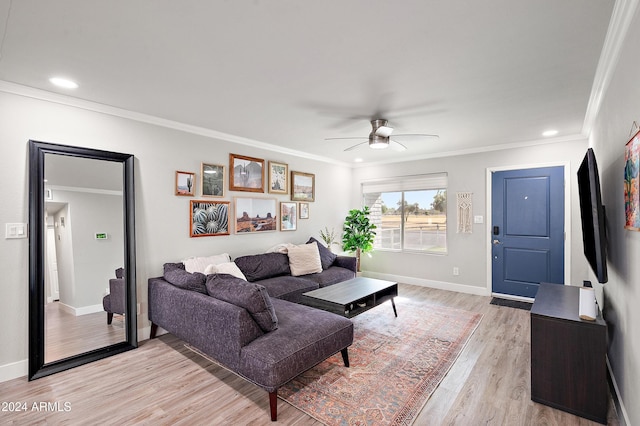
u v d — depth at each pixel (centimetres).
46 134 260
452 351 284
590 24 165
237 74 227
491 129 368
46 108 261
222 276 262
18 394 221
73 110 275
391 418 192
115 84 244
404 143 441
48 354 253
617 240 206
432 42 184
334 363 262
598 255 185
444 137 406
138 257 319
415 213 550
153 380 239
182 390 225
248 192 427
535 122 339
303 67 216
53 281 260
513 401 210
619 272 201
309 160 529
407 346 295
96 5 149
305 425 187
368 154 524
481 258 471
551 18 160
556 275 413
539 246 425
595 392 192
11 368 241
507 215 449
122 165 306
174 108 300
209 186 378
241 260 391
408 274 552
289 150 483
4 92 240
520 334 322
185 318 265
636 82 152
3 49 190
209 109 302
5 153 241
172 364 265
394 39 181
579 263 396
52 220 262
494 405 206
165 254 339
